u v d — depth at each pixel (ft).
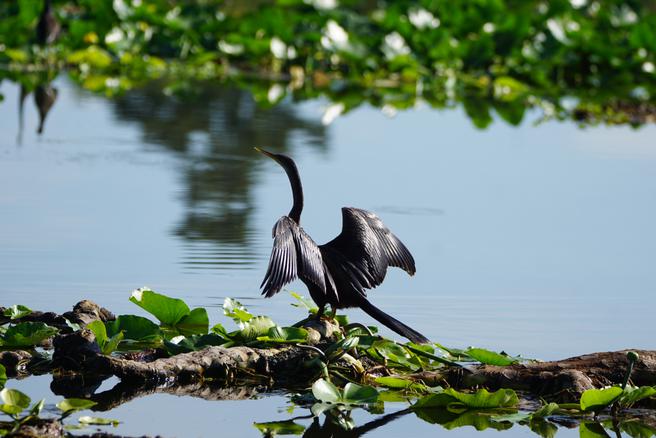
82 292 33.37
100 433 22.86
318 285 25.85
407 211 46.32
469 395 25.55
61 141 58.65
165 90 77.92
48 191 47.85
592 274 37.88
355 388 25.77
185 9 93.50
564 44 89.86
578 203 48.80
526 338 30.81
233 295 33.63
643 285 36.63
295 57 89.56
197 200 47.19
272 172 53.62
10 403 23.21
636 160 58.80
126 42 87.30
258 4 118.11
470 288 35.83
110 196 47.44
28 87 75.10
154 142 59.77
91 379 26.58
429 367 28.50
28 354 27.73
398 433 24.07
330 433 23.81
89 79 81.05
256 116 69.00
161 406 25.00
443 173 54.29
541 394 27.12
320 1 98.37
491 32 90.38
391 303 34.06
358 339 28.40
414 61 86.43
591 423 25.32
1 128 61.11
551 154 59.98
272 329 28.22
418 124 68.44
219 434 23.30
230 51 89.25
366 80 88.12
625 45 94.99
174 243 39.83
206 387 26.61
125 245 39.29
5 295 32.73
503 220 45.50
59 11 96.02
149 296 29.35
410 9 94.84
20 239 39.65
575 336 31.04
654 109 78.38
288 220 25.77
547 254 40.45
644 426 25.22
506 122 70.49
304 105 74.49
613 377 27.55
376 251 28.89
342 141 61.93
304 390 26.73
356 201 47.44
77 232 41.01
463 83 87.45
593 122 71.87
